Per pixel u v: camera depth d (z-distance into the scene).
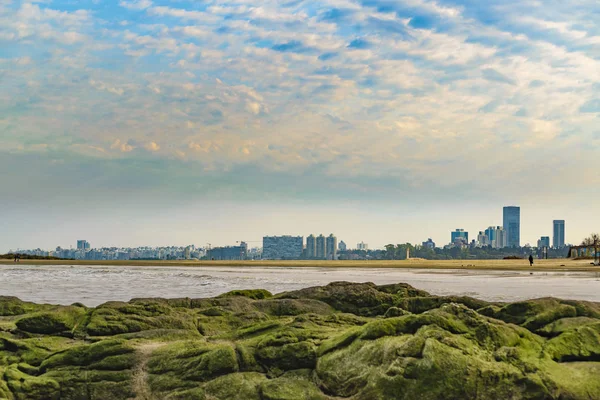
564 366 12.61
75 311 18.19
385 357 12.30
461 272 69.19
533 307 16.20
